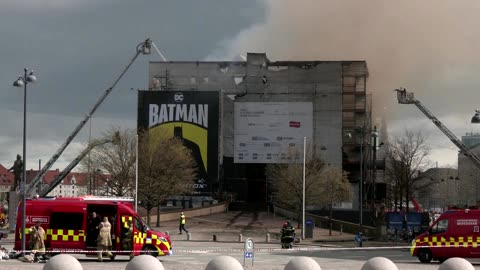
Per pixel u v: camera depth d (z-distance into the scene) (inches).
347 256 1718.8
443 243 1465.3
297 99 4955.7
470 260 1619.1
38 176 3346.5
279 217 3850.9
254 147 4928.6
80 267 797.2
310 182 3533.5
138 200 3289.9
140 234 1350.9
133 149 3371.1
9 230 2576.3
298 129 4926.2
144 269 800.3
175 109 4788.4
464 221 1456.7
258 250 1953.7
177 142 3750.0
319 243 2448.3
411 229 2556.6
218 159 4726.9
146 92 4808.1
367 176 4982.8
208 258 1562.5
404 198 4795.8
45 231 1336.1
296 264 879.7
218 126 4761.3
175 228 3115.2
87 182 3408.0
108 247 1302.9
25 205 1348.4
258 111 4953.3
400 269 1243.2
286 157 4667.8
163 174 3331.7
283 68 4980.3
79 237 1332.4
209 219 3659.0
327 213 3902.6
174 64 5088.6
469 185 6097.4
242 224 3385.8
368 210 4141.2
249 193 4881.9
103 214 1344.7
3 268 1106.1
